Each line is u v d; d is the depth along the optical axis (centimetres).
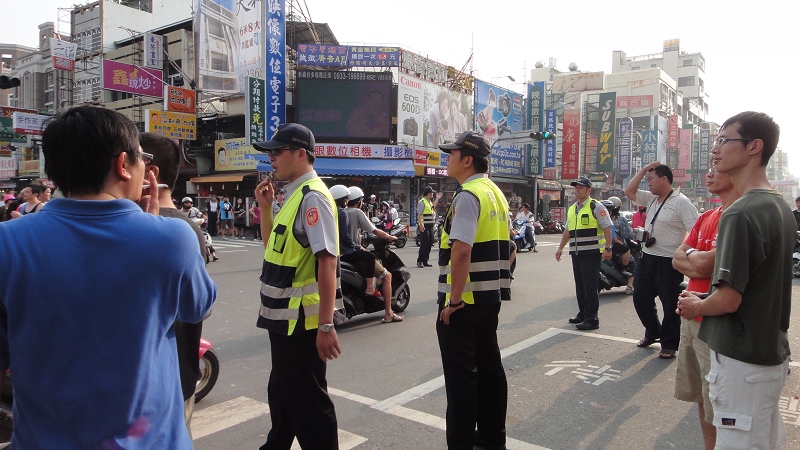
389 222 1748
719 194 262
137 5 3198
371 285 659
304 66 2384
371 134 2366
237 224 2112
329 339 254
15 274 125
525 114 3184
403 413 388
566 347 561
